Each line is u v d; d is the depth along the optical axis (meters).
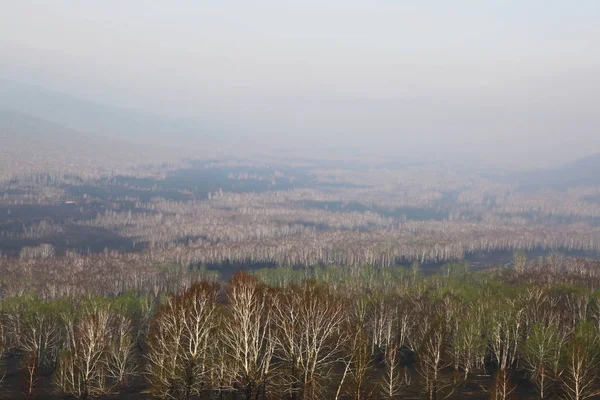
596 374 60.75
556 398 56.75
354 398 45.00
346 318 57.78
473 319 68.31
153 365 52.19
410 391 62.09
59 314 79.38
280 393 43.59
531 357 62.78
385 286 134.88
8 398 60.06
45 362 77.56
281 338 48.22
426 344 64.00
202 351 42.34
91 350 56.62
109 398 58.91
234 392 43.09
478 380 66.69
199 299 44.88
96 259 185.38
